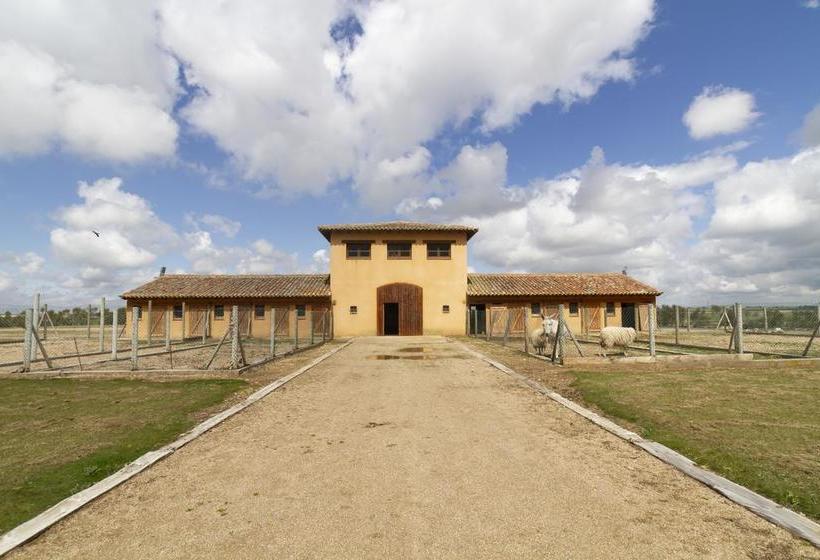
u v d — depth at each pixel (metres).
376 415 7.75
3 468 5.30
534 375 11.62
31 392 9.88
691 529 3.80
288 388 10.23
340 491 4.62
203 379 11.37
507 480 4.87
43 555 3.53
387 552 3.48
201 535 3.79
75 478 5.02
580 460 5.49
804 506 4.14
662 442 6.07
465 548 3.52
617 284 31.72
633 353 17.05
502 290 29.77
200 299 29.09
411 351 18.34
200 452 5.92
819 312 14.16
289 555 3.46
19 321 27.75
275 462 5.51
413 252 29.30
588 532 3.76
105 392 9.81
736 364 13.11
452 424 7.13
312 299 29.12
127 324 29.44
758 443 5.82
